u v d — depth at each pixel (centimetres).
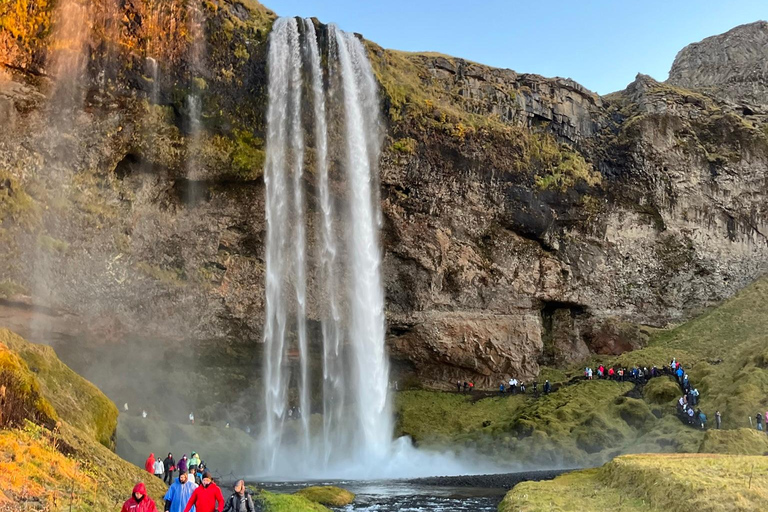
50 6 3628
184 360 4422
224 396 4600
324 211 4669
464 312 5153
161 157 4062
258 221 4506
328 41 4666
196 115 4131
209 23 4197
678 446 3509
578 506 2167
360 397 4769
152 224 4159
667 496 1933
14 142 3538
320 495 2700
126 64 3878
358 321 4806
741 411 3634
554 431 4212
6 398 1778
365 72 4772
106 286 3881
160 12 4009
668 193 5916
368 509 2505
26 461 1588
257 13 4628
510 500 2444
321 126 4578
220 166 4241
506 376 5209
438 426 4694
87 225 3806
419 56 5472
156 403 4275
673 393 4309
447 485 3219
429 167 4944
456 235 5144
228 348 4531
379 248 4906
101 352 3978
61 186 3728
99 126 3816
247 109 4331
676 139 6016
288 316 4644
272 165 4447
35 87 3578
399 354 5053
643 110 6084
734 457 2539
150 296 4078
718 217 6081
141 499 1170
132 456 3409
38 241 3578
